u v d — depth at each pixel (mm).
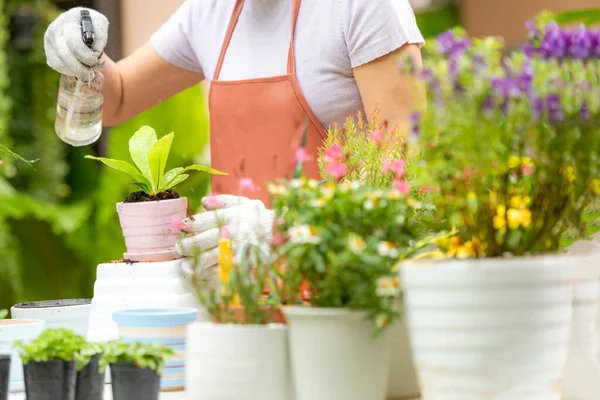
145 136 2369
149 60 3121
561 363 1477
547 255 1524
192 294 2113
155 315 1883
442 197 1556
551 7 6570
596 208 1659
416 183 1643
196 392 1614
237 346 1576
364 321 1539
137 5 5660
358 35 2658
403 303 1608
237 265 1678
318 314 1524
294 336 1573
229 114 2863
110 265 2164
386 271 1511
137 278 2135
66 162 6438
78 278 6121
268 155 2793
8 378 1734
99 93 2613
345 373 1539
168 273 2125
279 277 1653
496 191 1513
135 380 1634
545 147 1489
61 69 2539
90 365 1726
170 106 5754
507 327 1411
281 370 1600
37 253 6078
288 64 2764
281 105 2766
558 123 1468
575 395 1616
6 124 6176
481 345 1415
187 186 5746
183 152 5770
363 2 2643
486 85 1419
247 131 2828
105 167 5980
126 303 2133
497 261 1416
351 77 2756
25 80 6500
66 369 1678
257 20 2842
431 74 1454
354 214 1543
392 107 2637
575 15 2594
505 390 1425
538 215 1533
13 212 5832
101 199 6004
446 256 1570
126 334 1898
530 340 1422
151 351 1648
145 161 2328
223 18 2941
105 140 6309
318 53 2738
